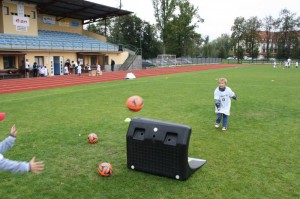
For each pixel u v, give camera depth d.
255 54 90.75
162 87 19.97
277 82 23.77
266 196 4.58
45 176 5.35
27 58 32.12
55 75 33.62
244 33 88.75
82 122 9.52
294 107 12.20
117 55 46.47
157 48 76.56
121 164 5.91
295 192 4.71
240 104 12.98
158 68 50.81
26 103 13.49
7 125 9.19
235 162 5.99
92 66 40.03
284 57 90.25
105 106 12.50
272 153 6.53
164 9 71.81
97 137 7.37
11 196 4.60
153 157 5.25
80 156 6.37
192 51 91.00
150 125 5.30
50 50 34.59
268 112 11.16
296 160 6.11
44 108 12.11
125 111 11.35
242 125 9.12
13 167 3.08
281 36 90.56
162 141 5.06
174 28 71.06
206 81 24.53
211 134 8.09
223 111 8.41
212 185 4.94
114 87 20.39
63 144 7.19
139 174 5.40
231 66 60.22
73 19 46.75
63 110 11.62
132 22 72.94
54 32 41.72
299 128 8.73
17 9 33.94
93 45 42.69
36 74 30.92
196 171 5.52
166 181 5.09
